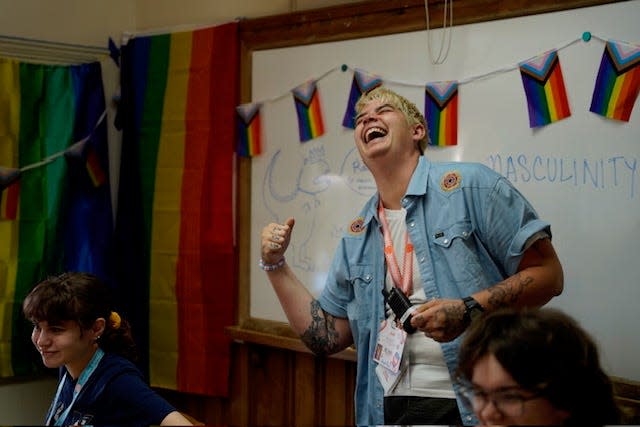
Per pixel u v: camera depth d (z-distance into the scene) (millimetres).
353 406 2496
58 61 2943
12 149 2801
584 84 1981
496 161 2133
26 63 2828
